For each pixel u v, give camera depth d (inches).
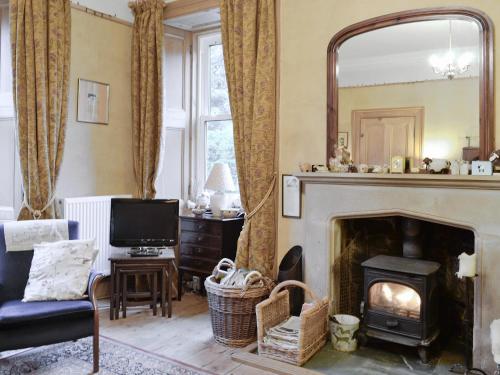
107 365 112.1
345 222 136.1
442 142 115.9
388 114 123.8
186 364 113.5
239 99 147.9
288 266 139.9
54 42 149.9
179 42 188.9
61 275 117.6
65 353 118.8
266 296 131.1
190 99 192.7
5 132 155.6
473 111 111.4
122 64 178.2
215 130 191.5
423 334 111.6
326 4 134.9
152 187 176.6
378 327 118.3
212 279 134.3
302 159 139.7
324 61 135.3
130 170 182.2
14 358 115.4
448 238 124.6
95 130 169.2
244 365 113.6
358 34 127.7
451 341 124.3
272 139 142.8
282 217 143.7
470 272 102.7
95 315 109.3
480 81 110.0
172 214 158.2
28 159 146.4
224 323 125.6
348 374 106.7
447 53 115.1
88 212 161.8
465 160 112.2
